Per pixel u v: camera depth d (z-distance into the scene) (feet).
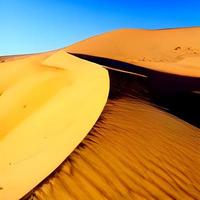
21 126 29.40
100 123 23.59
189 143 25.62
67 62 65.26
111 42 154.51
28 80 54.19
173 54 127.44
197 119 35.63
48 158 18.04
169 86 49.37
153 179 18.60
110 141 20.95
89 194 15.48
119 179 17.44
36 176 15.70
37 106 36.76
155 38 156.04
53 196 14.34
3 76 68.74
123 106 30.04
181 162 21.62
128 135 22.79
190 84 51.70
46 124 26.48
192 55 118.01
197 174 20.65
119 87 39.17
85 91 33.71
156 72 59.93
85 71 47.26
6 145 24.40
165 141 24.08
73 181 15.85
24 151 21.54
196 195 18.34
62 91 37.76
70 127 23.30
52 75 51.11
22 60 87.15
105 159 18.67
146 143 22.48
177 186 18.70
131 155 20.16
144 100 37.63
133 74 51.85
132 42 154.10
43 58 81.00
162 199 17.12
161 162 20.63
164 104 39.78
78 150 18.67
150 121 27.61
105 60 98.68
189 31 160.97
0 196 14.02
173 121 30.50
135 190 17.04
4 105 42.42
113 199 15.83
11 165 19.01
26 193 13.76
